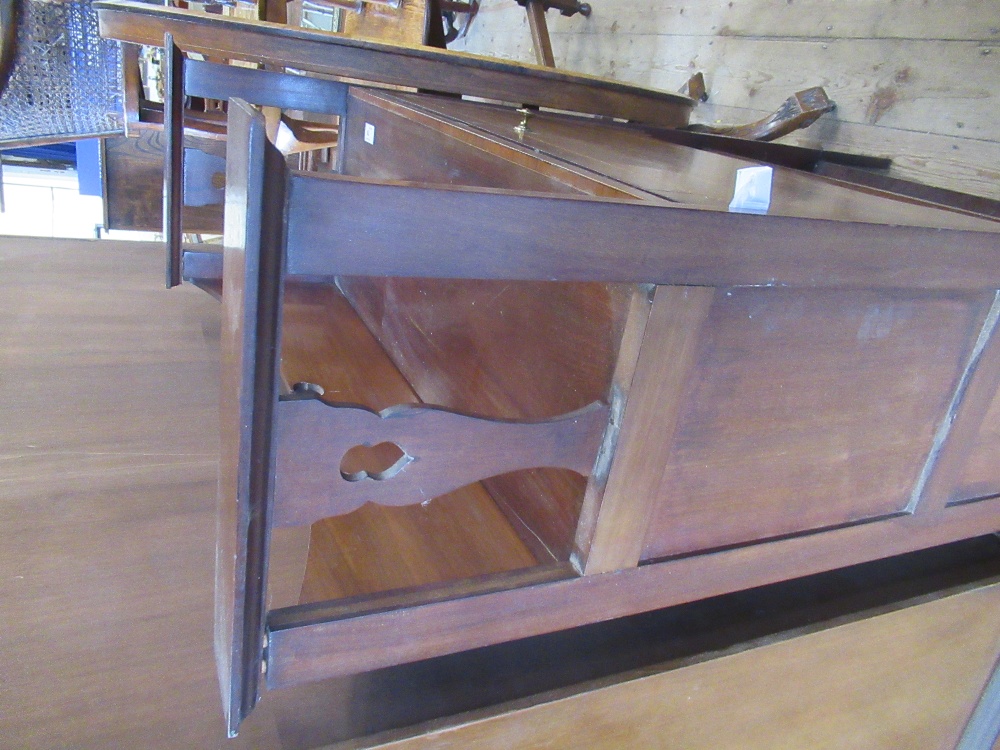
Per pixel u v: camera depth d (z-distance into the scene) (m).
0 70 2.06
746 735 0.88
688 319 0.59
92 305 1.59
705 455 0.67
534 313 0.79
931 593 0.96
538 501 0.81
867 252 0.63
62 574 0.79
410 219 0.45
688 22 2.14
